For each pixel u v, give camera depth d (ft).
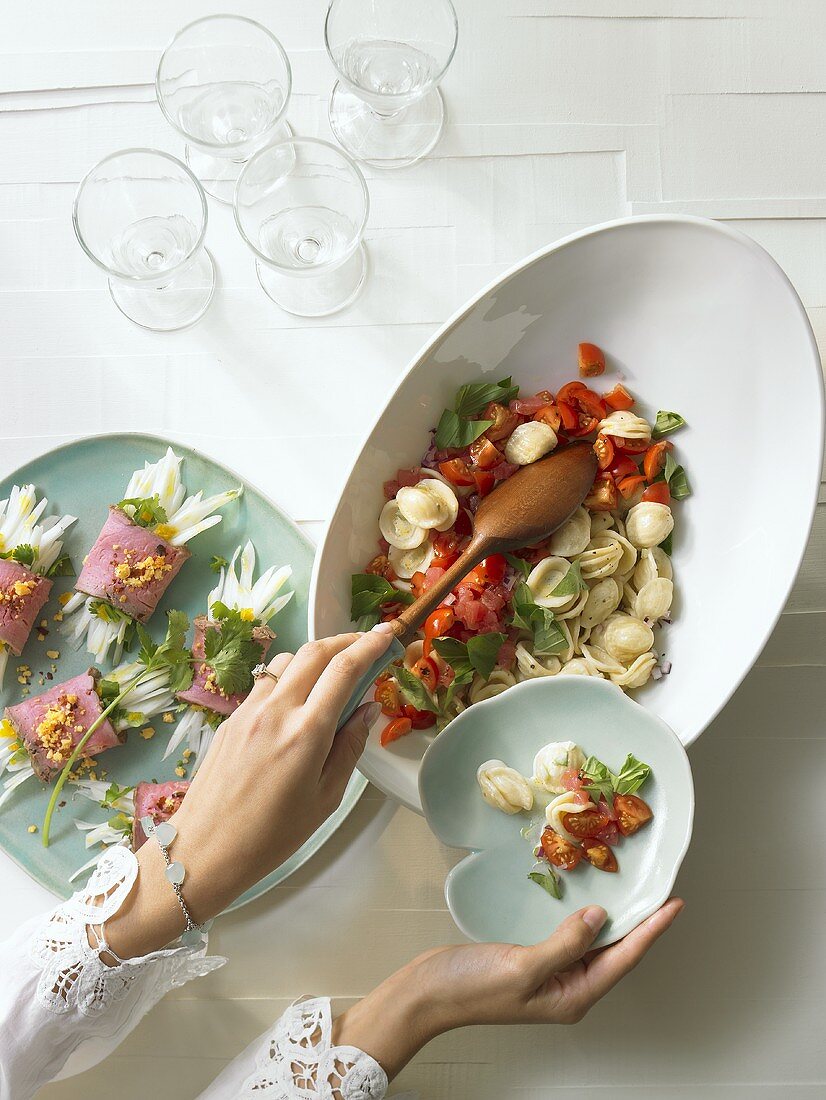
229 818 1.60
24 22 2.09
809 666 2.05
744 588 1.81
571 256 1.73
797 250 2.07
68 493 2.04
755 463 1.81
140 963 1.64
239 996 2.01
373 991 1.85
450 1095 2.01
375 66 2.06
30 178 2.10
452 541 1.84
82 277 2.09
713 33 2.08
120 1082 2.00
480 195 2.07
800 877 2.03
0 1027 1.63
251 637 1.91
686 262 1.75
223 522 2.02
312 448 2.06
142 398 2.07
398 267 2.07
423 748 1.84
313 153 2.02
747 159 2.08
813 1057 2.01
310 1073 1.73
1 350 2.09
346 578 1.82
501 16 2.08
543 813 1.79
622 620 1.83
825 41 2.08
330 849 2.01
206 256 2.08
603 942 1.74
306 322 2.07
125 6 2.09
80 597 2.02
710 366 1.83
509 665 1.85
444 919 2.01
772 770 2.04
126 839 1.99
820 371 1.71
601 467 1.85
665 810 1.74
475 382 1.85
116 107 2.10
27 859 1.99
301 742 1.56
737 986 2.03
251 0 2.09
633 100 2.08
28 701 1.98
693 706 1.79
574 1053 2.02
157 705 1.99
